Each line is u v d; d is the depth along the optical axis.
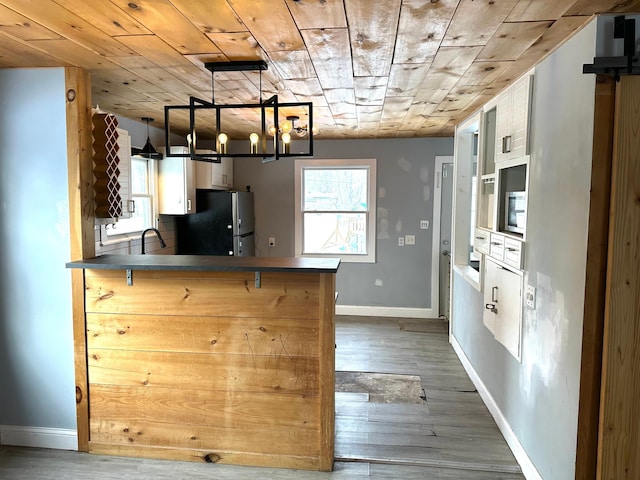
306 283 2.50
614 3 1.64
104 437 2.70
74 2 1.65
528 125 2.45
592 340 1.82
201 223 4.86
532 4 1.66
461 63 2.40
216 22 1.84
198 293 2.57
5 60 2.39
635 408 1.80
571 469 1.94
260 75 2.63
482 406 3.32
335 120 4.21
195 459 2.63
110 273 2.62
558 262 2.09
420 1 1.64
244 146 5.66
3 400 2.77
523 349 2.54
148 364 2.63
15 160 2.60
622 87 1.70
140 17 1.79
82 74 2.54
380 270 5.66
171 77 2.71
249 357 2.57
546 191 2.23
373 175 5.54
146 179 4.32
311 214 5.74
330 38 2.03
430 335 4.96
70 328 2.67
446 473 2.52
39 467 2.56
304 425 2.55
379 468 2.57
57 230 2.62
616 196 1.74
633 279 1.76
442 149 5.41
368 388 3.62
